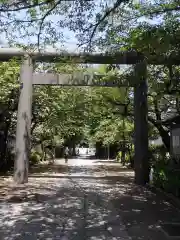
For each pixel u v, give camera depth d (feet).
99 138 130.52
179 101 45.60
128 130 78.48
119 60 39.83
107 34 30.45
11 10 21.38
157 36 26.21
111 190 43.29
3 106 57.98
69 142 168.96
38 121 74.08
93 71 50.93
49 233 22.34
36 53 43.78
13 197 37.06
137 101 50.31
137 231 23.00
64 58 37.47
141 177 49.42
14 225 24.50
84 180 55.47
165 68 37.60
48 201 34.88
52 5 23.95
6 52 47.73
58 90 63.26
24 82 49.52
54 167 88.33
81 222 25.63
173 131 51.37
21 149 49.73
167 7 30.50
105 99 56.95
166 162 46.57
